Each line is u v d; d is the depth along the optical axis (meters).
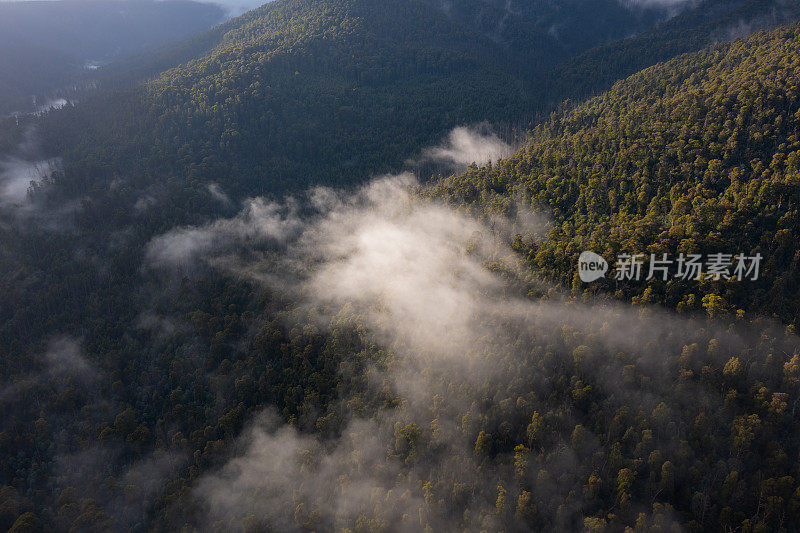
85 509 116.12
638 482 85.19
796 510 72.56
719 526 77.69
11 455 133.00
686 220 120.31
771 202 119.69
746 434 83.12
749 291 106.62
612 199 145.62
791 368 88.06
